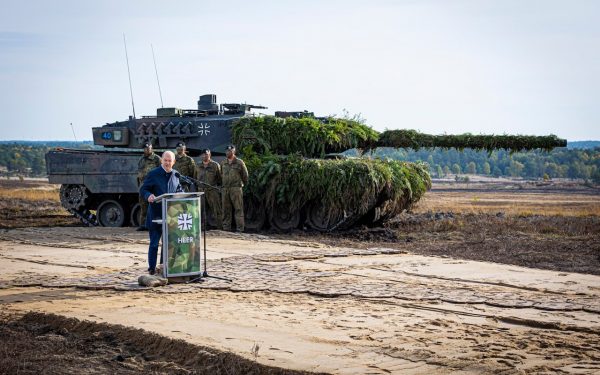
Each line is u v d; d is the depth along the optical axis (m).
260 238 20.81
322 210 24.69
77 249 18.47
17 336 9.47
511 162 153.62
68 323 9.91
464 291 12.27
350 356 8.27
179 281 13.23
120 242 20.00
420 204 33.38
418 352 8.39
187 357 8.51
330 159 25.52
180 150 23.91
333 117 27.39
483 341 8.96
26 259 16.56
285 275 13.93
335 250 17.81
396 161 26.08
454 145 26.50
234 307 11.04
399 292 12.18
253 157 25.41
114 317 10.21
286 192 24.55
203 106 28.86
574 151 155.38
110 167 26.08
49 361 8.43
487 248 19.78
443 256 17.02
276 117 26.50
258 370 7.88
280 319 10.17
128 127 27.77
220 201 24.42
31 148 175.25
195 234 13.35
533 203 49.66
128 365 8.32
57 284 12.98
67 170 26.72
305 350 8.51
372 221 26.53
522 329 9.70
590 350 8.55
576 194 71.19
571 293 12.16
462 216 30.36
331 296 11.92
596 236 22.45
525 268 15.05
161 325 9.67
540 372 7.66
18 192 54.06
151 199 13.15
